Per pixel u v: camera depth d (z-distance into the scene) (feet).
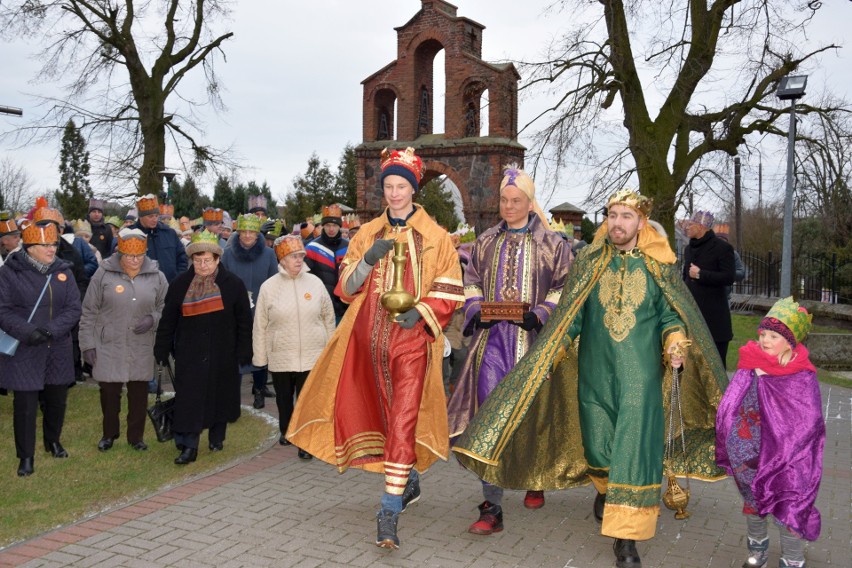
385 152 17.78
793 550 15.15
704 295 29.40
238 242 31.81
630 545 15.67
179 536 17.17
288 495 20.18
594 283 16.53
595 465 16.55
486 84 105.50
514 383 16.30
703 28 61.93
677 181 64.44
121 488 20.47
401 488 16.10
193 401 22.43
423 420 17.29
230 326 23.24
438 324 16.69
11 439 25.61
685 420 17.49
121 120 87.97
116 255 24.02
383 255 16.46
